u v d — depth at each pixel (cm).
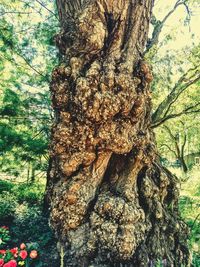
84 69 535
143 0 571
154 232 566
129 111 519
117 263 516
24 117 889
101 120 511
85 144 527
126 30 559
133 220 525
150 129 636
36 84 1027
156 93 935
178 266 585
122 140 520
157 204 581
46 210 753
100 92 504
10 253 565
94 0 537
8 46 950
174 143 1378
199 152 1458
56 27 1009
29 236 669
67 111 534
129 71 526
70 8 623
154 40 897
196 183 981
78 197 539
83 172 550
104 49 549
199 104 856
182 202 985
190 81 806
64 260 533
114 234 516
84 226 536
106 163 555
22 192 1007
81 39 534
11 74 1007
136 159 552
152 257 550
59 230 552
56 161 582
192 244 672
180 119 1187
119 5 546
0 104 929
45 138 917
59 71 537
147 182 576
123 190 552
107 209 527
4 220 750
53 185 596
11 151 864
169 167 1606
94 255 523
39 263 554
